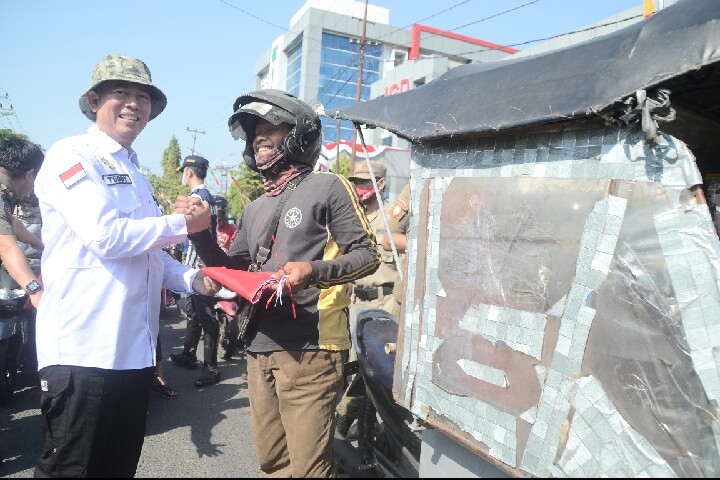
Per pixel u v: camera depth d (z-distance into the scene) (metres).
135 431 2.26
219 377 5.24
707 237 1.34
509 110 1.76
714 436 1.32
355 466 2.72
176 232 2.15
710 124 2.33
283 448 2.43
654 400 1.41
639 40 1.50
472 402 1.85
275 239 2.29
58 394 2.01
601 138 1.56
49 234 2.11
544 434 1.62
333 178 2.28
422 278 2.12
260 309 2.28
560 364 1.60
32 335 4.75
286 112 2.22
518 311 1.72
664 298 1.40
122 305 2.12
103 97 2.25
